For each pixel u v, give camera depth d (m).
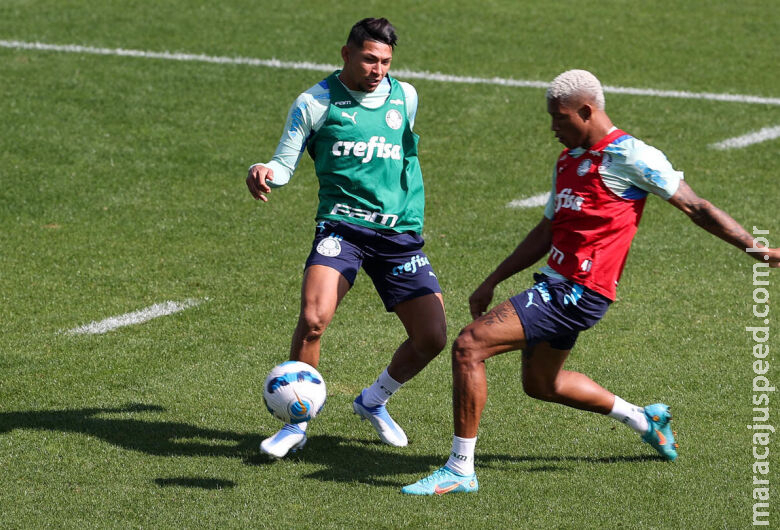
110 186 33.50
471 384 15.70
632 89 44.47
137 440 18.20
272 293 25.98
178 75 44.28
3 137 37.19
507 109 41.75
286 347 22.77
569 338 16.19
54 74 43.78
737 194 33.66
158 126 38.88
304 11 53.91
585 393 17.06
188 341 22.95
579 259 15.48
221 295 25.77
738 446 18.09
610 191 15.23
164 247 28.95
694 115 41.56
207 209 31.97
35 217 30.89
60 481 16.61
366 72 16.94
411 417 19.52
